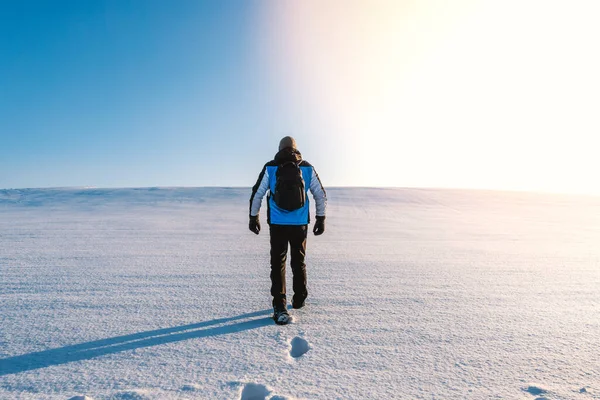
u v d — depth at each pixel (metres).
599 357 2.11
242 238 7.93
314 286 3.73
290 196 2.72
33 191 23.72
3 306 3.01
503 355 2.12
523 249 6.61
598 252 6.28
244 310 2.93
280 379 1.83
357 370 1.93
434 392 1.72
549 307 3.07
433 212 16.62
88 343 2.27
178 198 21.78
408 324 2.62
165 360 2.04
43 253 5.71
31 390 1.73
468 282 3.96
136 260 5.16
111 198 21.05
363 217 14.11
